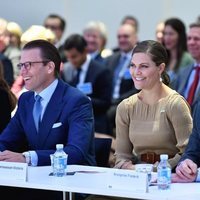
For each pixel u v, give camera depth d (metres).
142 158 6.65
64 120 6.46
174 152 6.55
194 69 9.74
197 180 5.53
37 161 6.14
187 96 9.61
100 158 6.82
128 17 14.56
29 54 6.47
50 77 6.55
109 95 11.09
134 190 5.09
